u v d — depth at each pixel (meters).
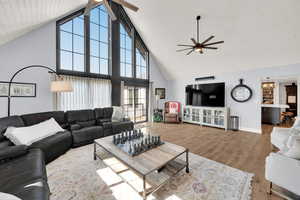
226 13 3.30
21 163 1.58
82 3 3.98
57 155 2.56
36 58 3.49
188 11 3.65
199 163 2.39
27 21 2.84
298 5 2.66
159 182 1.68
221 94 4.98
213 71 5.31
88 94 4.38
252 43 3.72
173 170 1.96
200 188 1.74
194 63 5.37
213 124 5.11
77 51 4.30
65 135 2.82
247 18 3.22
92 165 2.31
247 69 4.58
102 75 4.81
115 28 5.17
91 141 3.33
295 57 3.65
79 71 4.29
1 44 3.02
